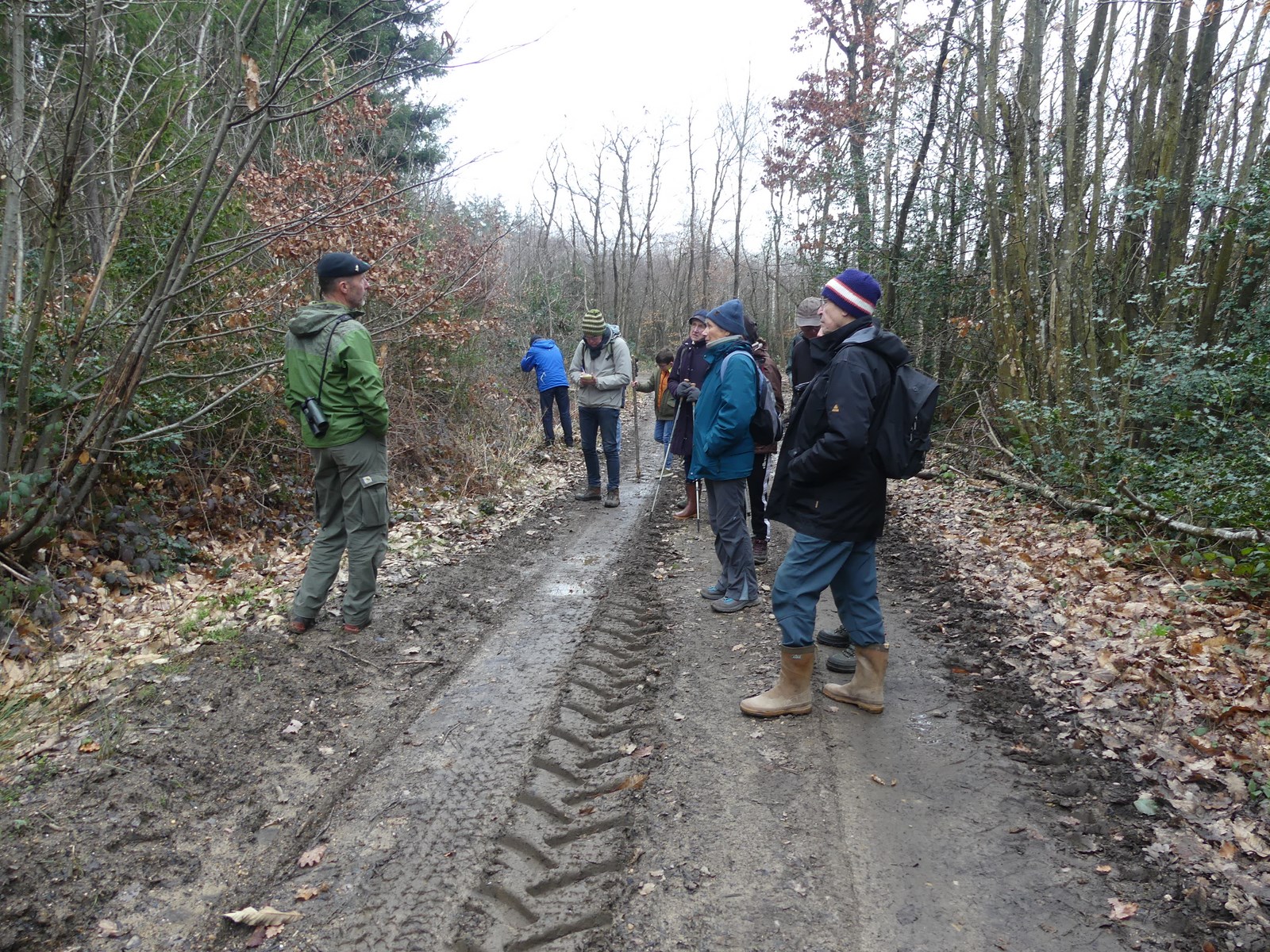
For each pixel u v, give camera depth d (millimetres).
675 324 35062
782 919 2512
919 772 3314
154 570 5336
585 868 2785
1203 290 8383
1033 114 8977
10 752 3209
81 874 2613
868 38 14398
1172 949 2332
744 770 3338
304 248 6816
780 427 5887
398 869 2775
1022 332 9969
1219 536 5406
